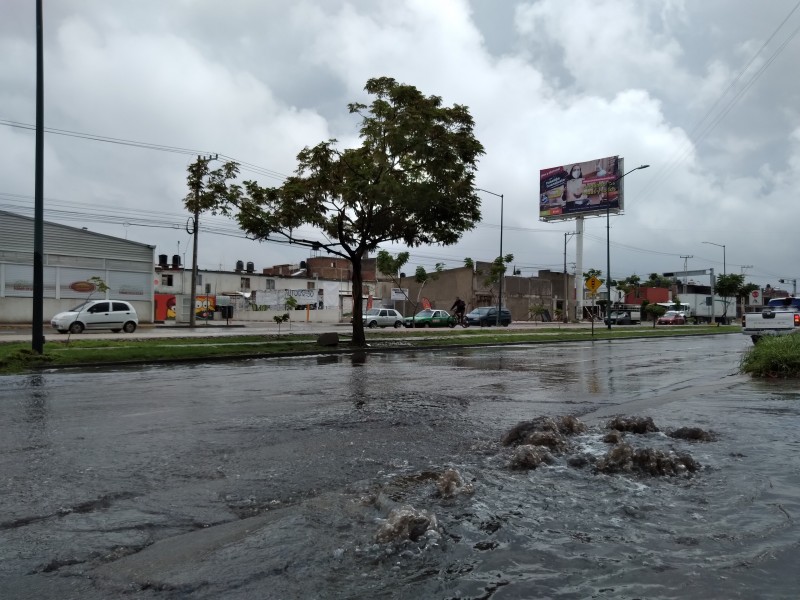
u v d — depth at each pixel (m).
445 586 2.65
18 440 5.94
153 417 7.29
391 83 19.84
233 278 62.41
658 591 2.58
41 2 15.42
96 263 36.38
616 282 86.75
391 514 3.35
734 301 90.94
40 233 15.59
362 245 22.00
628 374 12.95
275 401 8.68
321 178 20.34
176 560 2.99
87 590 2.69
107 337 23.98
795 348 11.41
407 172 20.81
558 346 25.47
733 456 4.96
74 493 4.16
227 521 3.59
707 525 3.36
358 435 6.11
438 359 17.75
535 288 69.88
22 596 2.64
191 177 21.00
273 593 2.61
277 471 4.70
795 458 4.89
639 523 3.40
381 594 2.59
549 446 5.19
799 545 3.06
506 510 3.63
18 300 33.53
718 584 2.63
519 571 2.79
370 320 40.59
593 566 2.84
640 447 4.91
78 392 9.90
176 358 16.67
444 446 5.57
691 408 7.61
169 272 58.53
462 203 21.48
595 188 63.50
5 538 3.33
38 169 15.50
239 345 20.11
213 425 6.71
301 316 50.28
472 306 62.94
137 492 4.18
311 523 3.46
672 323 61.34
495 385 10.76
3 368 13.90
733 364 15.82
